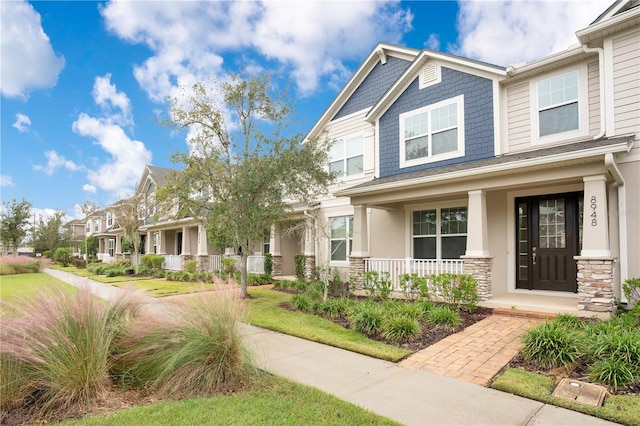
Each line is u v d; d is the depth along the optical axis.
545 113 9.13
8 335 3.85
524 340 5.30
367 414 3.54
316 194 10.97
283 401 3.84
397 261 10.14
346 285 11.67
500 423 3.41
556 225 9.08
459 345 5.82
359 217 11.20
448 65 10.77
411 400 3.91
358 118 13.78
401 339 6.10
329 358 5.37
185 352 4.21
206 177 9.91
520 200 9.65
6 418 3.57
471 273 8.49
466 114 10.33
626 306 7.25
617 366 4.20
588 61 8.51
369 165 13.14
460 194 9.38
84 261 28.50
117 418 3.47
